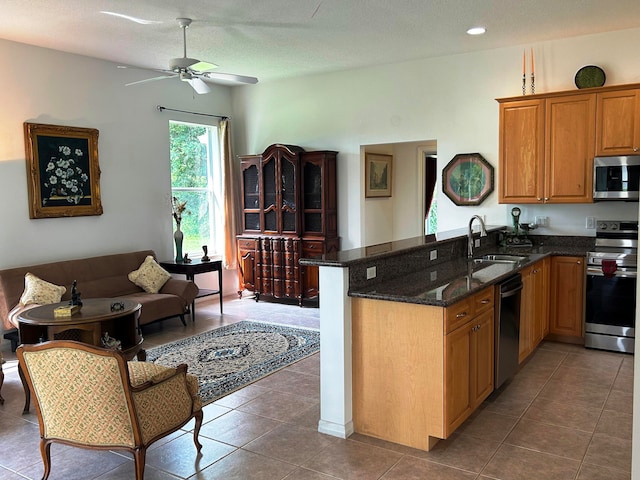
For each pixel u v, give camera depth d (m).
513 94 5.49
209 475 2.74
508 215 5.63
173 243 6.72
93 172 5.71
